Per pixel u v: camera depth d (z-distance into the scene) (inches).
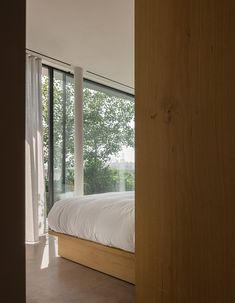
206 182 42.9
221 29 41.2
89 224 106.8
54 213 122.0
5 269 31.4
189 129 45.1
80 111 173.9
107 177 216.8
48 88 176.7
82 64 170.4
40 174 160.7
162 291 48.6
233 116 39.8
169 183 47.9
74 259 117.9
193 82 44.6
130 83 209.8
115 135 225.6
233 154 39.8
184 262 45.6
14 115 32.4
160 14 49.3
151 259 50.6
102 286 93.8
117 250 97.3
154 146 50.3
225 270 40.5
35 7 107.8
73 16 114.6
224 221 40.7
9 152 31.9
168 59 48.1
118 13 112.2
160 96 49.3
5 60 31.8
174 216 47.1
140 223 52.6
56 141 179.9
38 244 145.8
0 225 31.0
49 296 86.1
